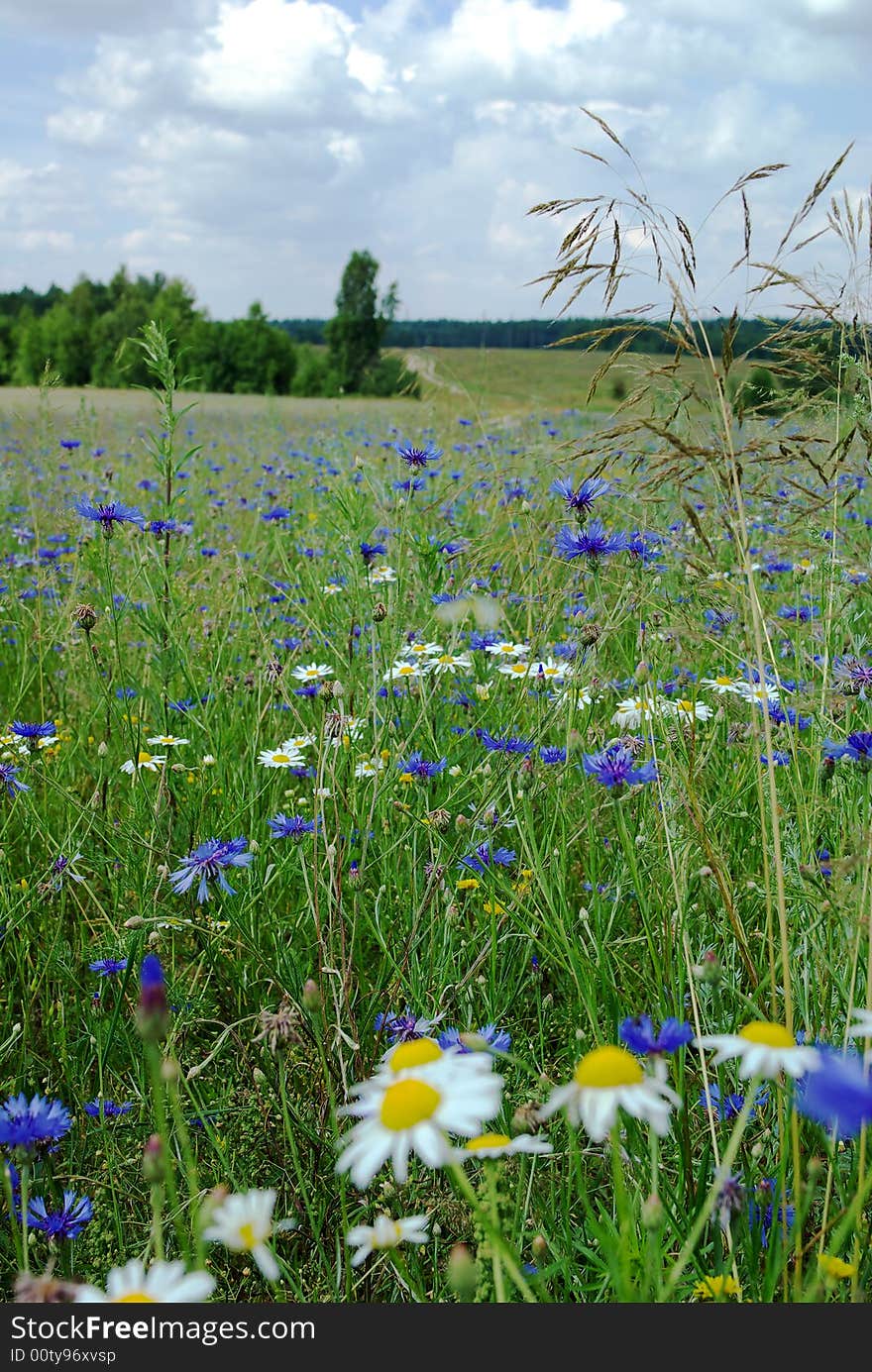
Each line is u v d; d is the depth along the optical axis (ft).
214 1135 7.18
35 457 28.91
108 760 12.19
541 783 9.21
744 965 7.90
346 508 11.26
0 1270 6.72
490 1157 4.40
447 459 24.09
